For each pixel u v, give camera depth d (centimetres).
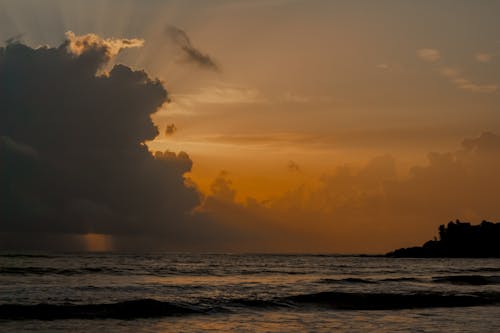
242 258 16250
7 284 4362
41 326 2419
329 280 5416
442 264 12638
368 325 2602
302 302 3366
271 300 3350
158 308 2906
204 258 15138
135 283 4741
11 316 2603
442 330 2459
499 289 4578
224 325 2555
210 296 3641
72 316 2670
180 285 4497
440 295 3672
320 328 2492
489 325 2623
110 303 2945
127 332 2341
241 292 3984
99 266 7956
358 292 3925
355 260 16512
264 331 2398
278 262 12300
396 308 3291
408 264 12475
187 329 2434
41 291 3766
